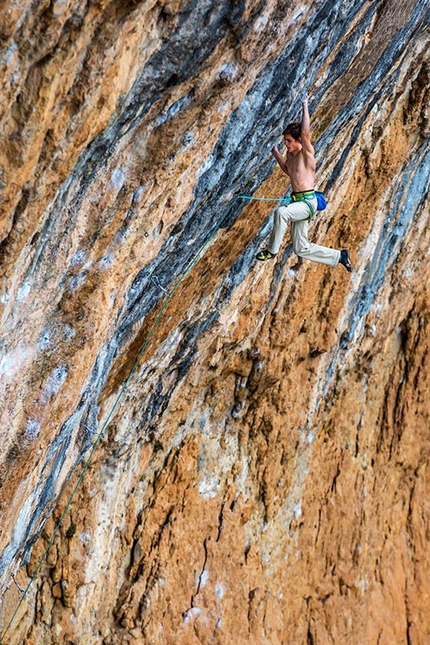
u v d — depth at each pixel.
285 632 40.31
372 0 21.97
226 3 16.09
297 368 38.72
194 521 36.03
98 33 14.19
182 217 21.50
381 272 40.97
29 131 14.11
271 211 27.44
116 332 23.72
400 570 48.66
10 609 28.88
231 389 35.91
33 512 24.98
